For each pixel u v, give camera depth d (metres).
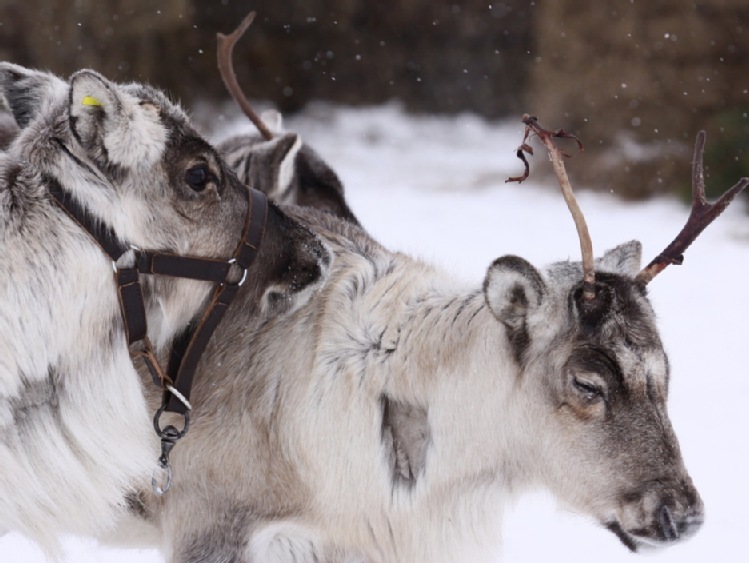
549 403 11.73
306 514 12.10
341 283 12.44
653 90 44.81
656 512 11.34
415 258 13.33
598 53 45.84
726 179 41.75
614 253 12.57
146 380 12.40
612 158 45.31
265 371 12.20
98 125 11.33
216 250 12.10
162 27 54.56
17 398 11.24
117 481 11.86
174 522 12.39
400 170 50.94
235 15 59.84
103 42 52.97
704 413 20.67
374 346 12.17
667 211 41.09
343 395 12.01
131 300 11.67
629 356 11.42
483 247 33.28
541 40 48.06
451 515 12.27
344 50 62.28
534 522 16.73
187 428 11.91
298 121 59.72
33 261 11.20
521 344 11.78
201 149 11.97
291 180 18.39
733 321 26.34
